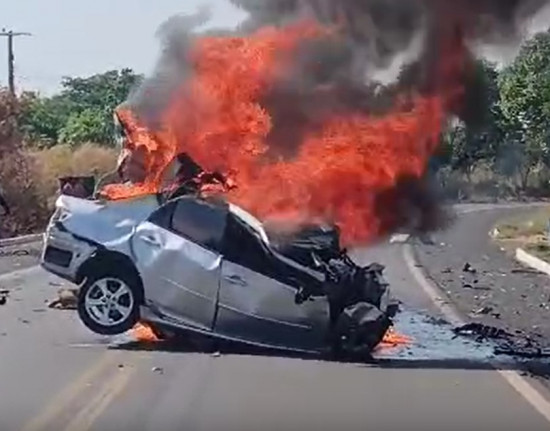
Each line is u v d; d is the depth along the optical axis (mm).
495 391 11875
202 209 14148
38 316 17703
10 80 58625
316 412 10617
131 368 12945
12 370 12742
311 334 13836
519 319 19141
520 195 64938
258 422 10133
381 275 14461
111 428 9781
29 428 9727
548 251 36125
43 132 66438
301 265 13883
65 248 14398
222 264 13922
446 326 17641
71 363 13258
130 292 14227
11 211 46531
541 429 9945
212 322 13969
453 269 30422
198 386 11891
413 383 12289
